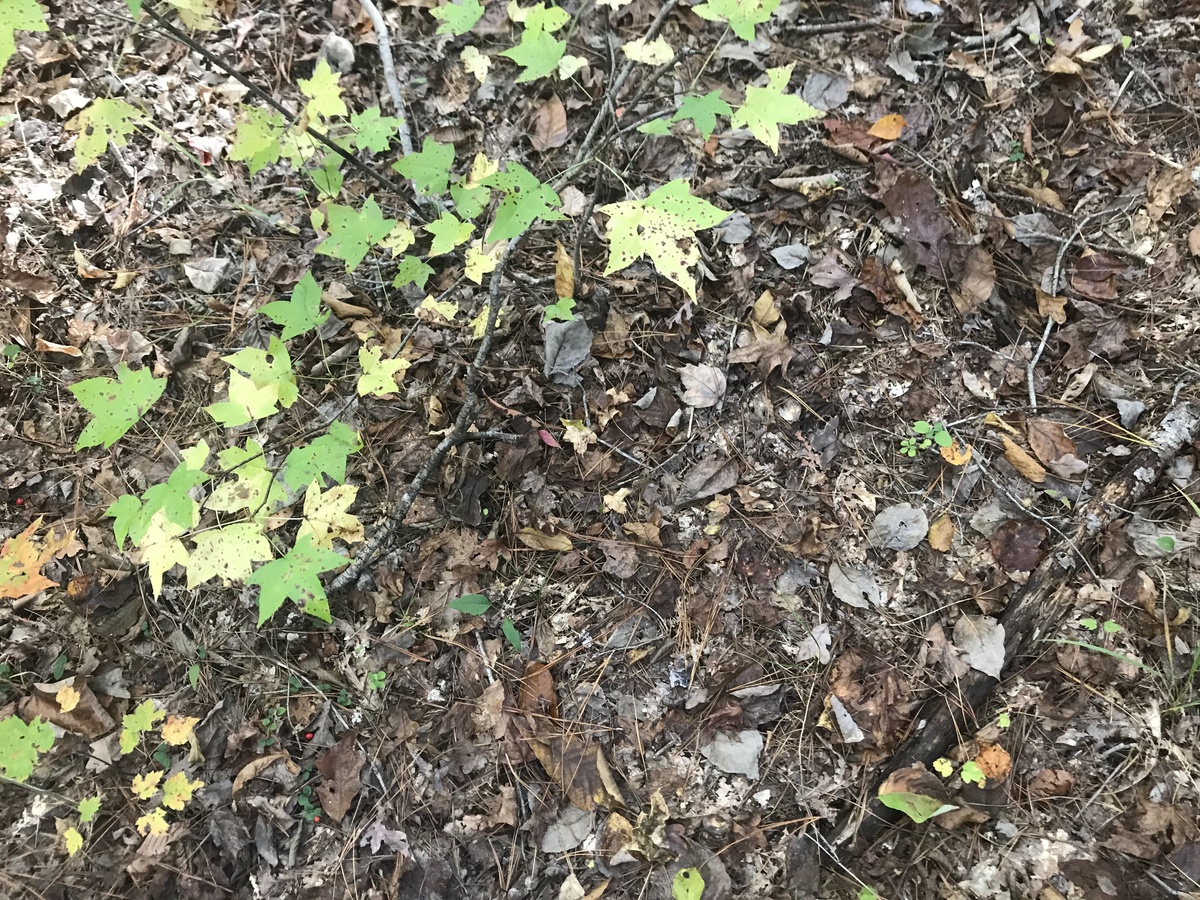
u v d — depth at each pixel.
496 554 2.31
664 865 2.02
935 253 2.57
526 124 2.74
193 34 2.67
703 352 2.54
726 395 2.51
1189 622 2.15
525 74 1.74
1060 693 2.14
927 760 2.08
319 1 2.76
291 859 2.04
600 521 2.37
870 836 2.03
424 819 2.07
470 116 2.74
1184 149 2.67
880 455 2.45
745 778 2.12
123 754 2.10
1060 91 2.76
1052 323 2.54
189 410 2.42
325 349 2.47
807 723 2.17
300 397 2.44
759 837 2.05
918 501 2.39
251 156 1.87
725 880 1.99
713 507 2.38
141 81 2.62
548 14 1.77
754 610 2.27
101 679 2.16
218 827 2.04
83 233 2.50
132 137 2.56
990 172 2.70
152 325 2.47
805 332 2.56
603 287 2.58
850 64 2.79
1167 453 2.29
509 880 2.02
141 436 2.39
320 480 1.83
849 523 2.37
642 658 2.24
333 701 2.18
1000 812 2.04
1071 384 2.48
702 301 2.58
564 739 2.13
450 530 2.34
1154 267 2.56
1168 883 1.91
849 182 2.68
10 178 2.46
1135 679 2.12
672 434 2.46
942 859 2.01
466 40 2.80
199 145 2.61
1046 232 2.61
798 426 2.47
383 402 2.46
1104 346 2.49
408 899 1.99
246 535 1.60
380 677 2.20
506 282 2.55
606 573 2.32
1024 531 2.31
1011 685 2.17
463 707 2.17
